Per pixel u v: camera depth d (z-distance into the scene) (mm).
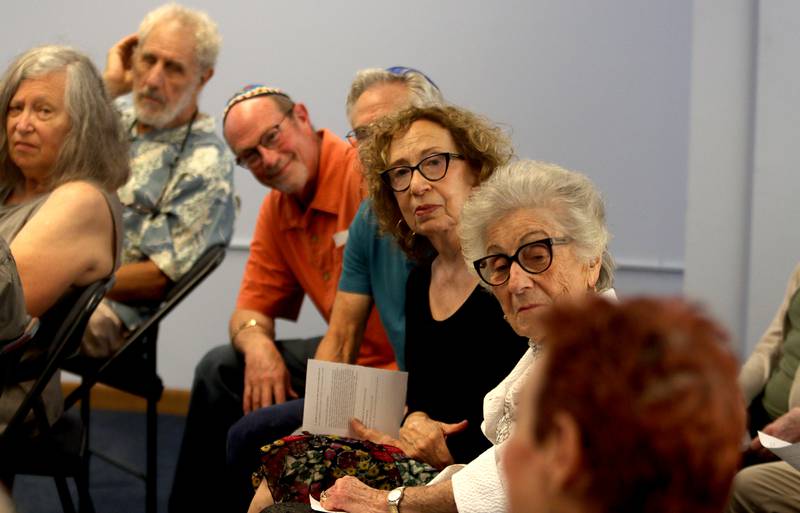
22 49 4598
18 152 2334
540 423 632
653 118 4289
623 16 4266
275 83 4465
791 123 2980
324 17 4406
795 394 2195
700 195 3119
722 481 624
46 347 2256
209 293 4547
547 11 4297
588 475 613
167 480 3607
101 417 4477
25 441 2227
